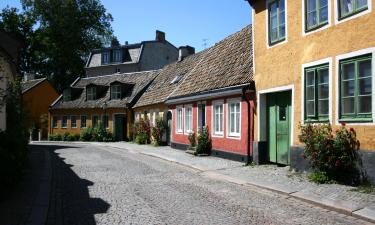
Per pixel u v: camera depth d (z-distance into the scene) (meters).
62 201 9.45
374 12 9.48
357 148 9.91
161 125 27.77
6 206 8.68
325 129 10.82
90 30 58.28
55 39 54.38
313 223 7.17
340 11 10.63
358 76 9.98
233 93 16.17
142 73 41.06
